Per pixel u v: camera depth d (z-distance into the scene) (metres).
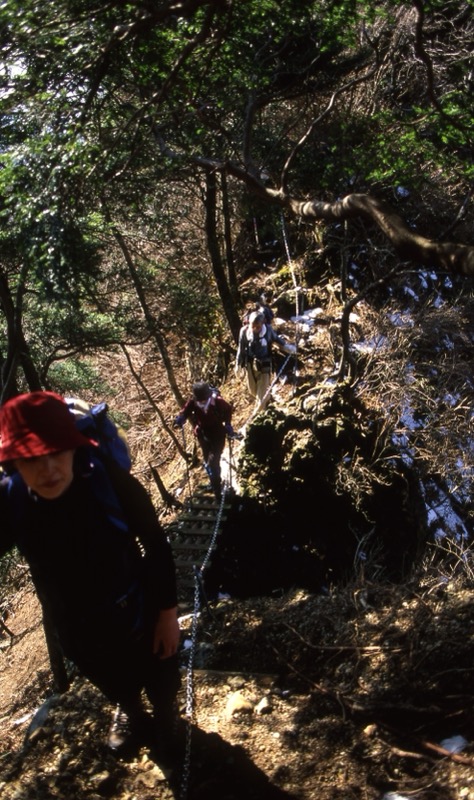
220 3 5.46
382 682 3.89
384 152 7.78
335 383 12.55
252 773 3.36
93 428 2.83
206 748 3.50
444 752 3.34
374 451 11.05
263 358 13.69
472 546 9.62
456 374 12.40
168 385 17.47
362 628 4.47
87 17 4.92
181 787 3.25
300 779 3.32
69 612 2.94
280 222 15.92
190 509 11.31
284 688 4.09
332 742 3.53
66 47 5.22
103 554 2.84
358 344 13.66
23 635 12.29
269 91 9.39
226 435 11.43
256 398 13.95
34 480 2.63
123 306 12.34
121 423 16.48
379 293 14.84
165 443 16.22
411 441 11.52
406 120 7.21
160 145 6.91
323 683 4.01
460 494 10.64
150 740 3.52
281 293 16.55
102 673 3.15
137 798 3.28
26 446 2.57
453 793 3.10
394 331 13.16
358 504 10.48
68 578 2.85
